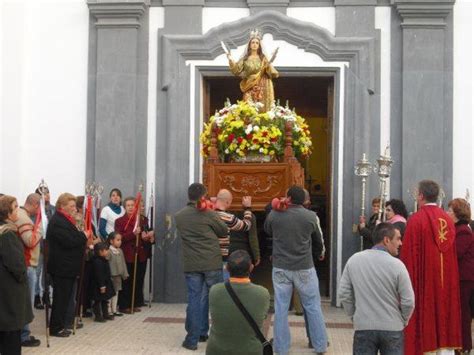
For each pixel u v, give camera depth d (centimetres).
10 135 1202
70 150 1213
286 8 1209
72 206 890
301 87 1375
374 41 1190
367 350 575
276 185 998
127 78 1205
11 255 714
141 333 923
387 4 1198
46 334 866
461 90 1182
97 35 1212
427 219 729
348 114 1188
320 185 1698
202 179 1139
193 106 1205
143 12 1212
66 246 880
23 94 1212
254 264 967
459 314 740
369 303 575
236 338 508
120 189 1197
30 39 1222
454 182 1177
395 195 1184
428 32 1180
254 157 1015
